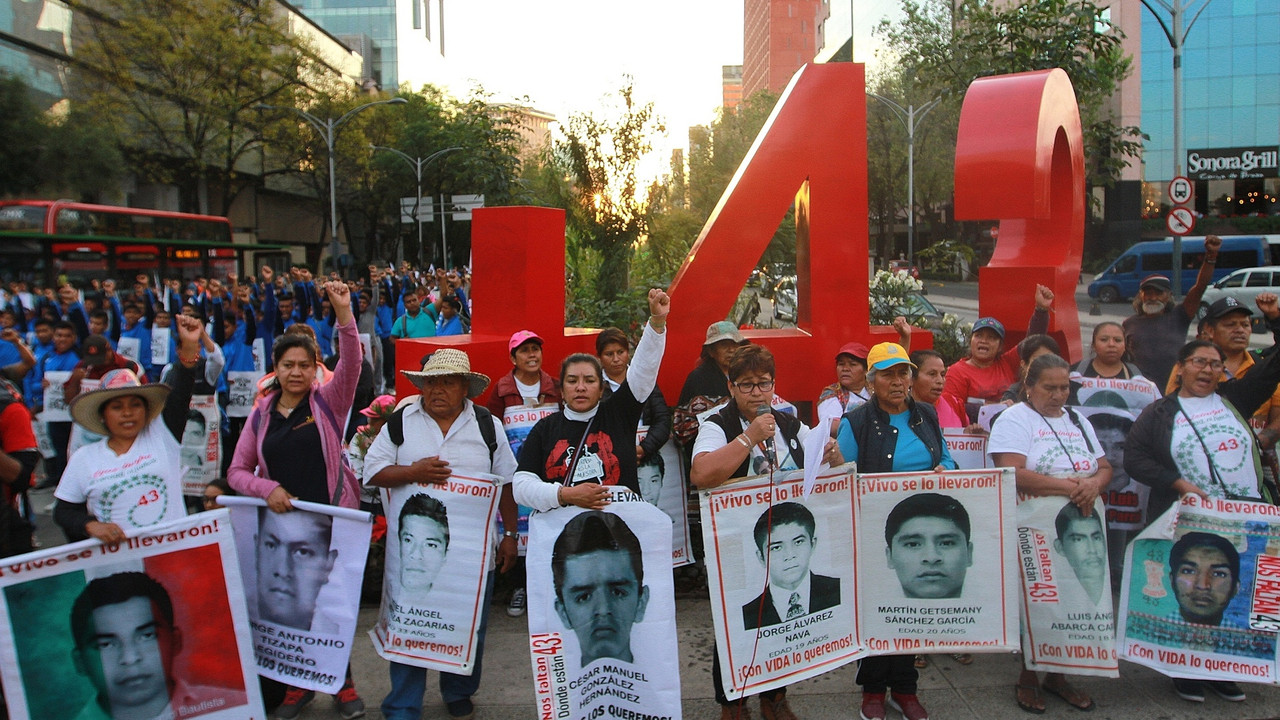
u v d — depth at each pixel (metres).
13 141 27.47
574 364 4.10
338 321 4.07
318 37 54.97
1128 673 4.55
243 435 4.16
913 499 4.12
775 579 3.89
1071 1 16.25
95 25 32.78
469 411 4.21
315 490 4.07
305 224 55.28
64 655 3.50
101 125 30.33
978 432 5.17
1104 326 5.25
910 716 4.04
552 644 3.72
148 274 20.34
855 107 6.20
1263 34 43.06
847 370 5.43
